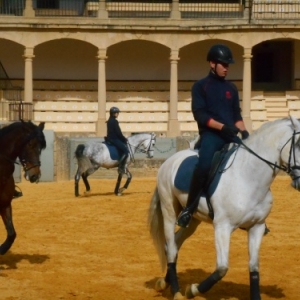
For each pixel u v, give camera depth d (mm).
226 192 8523
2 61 44594
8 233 11414
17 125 11453
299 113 43469
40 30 41031
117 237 15086
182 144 35094
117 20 41844
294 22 41844
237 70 46156
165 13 44750
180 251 13305
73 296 9633
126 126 42531
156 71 45875
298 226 16906
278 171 8539
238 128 8742
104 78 41250
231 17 43281
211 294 9758
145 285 10375
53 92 43000
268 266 11922
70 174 32906
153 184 29578
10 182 11344
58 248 13695
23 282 10562
